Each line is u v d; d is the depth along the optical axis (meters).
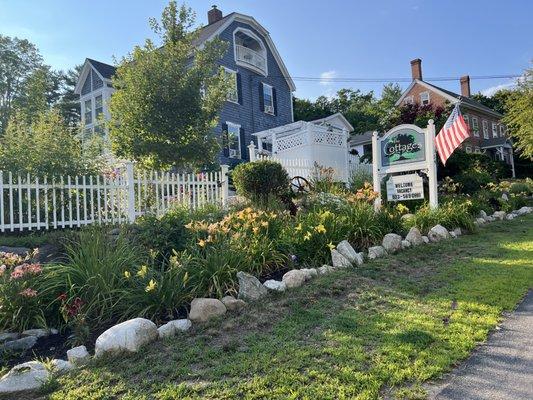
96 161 9.45
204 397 2.99
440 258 6.95
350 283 5.46
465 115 40.62
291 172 13.55
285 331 4.08
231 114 24.11
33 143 8.78
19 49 44.62
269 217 6.67
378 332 3.95
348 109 50.19
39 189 7.77
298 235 6.50
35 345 4.24
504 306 4.59
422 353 3.48
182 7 14.70
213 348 3.76
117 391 3.16
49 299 4.71
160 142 13.65
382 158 10.70
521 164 41.72
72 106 45.16
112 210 8.34
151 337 3.94
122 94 13.95
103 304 4.58
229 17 24.70
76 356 3.76
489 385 2.99
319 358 3.49
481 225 10.67
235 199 9.47
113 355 3.72
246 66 25.44
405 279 5.69
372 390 2.94
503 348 3.57
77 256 5.15
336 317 4.39
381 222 7.86
